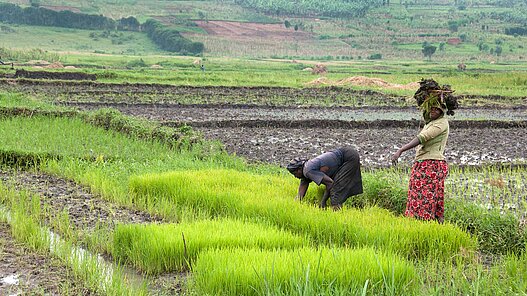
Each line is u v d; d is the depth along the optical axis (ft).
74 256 24.44
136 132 54.90
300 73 214.69
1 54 220.64
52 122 58.95
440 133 28.45
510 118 82.79
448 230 26.07
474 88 134.21
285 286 19.79
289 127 69.46
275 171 43.93
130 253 24.84
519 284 21.11
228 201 31.40
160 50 449.89
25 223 27.55
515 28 604.08
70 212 32.04
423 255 25.49
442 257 25.20
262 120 69.36
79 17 506.89
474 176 44.68
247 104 88.22
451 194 37.76
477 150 57.52
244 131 65.57
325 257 21.62
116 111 61.67
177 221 30.91
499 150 57.82
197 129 65.62
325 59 440.86
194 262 23.89
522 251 25.21
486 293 20.65
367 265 21.03
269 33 554.46
